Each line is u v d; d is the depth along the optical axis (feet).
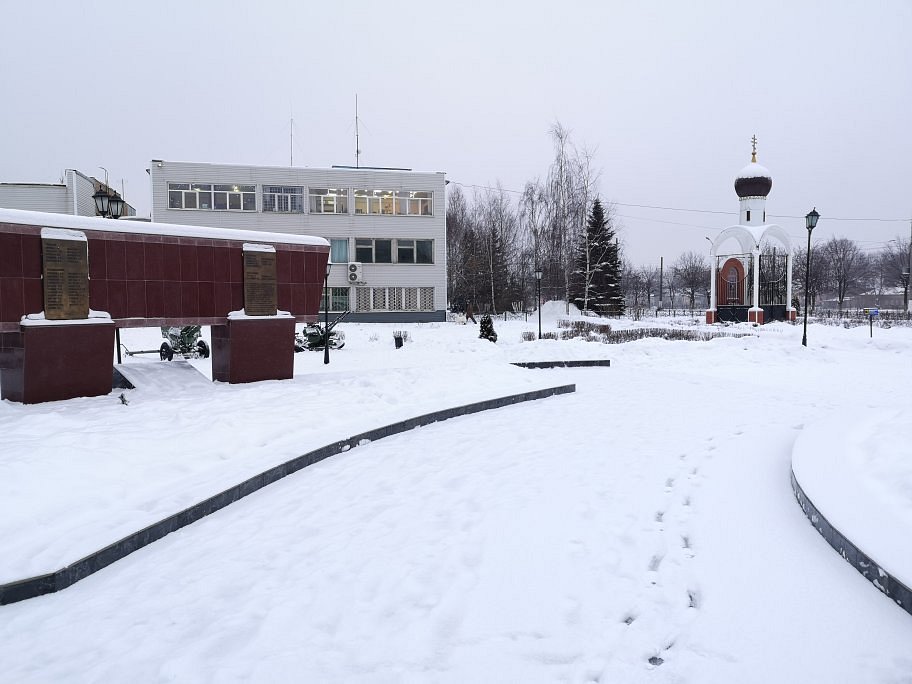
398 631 12.55
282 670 11.18
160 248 37.50
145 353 75.61
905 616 12.62
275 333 42.22
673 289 357.82
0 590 14.34
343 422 32.14
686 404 41.24
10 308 31.12
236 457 25.09
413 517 19.57
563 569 15.38
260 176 138.21
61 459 20.80
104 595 14.78
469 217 258.98
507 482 23.16
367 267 145.38
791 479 22.07
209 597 14.42
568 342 73.41
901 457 20.08
